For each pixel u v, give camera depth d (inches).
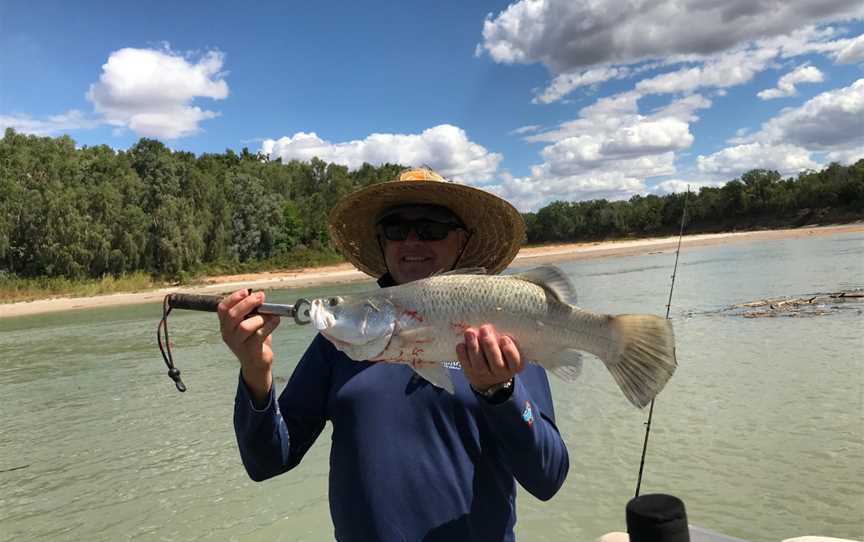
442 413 110.6
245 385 107.5
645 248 2962.6
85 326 1136.2
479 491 109.2
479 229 148.1
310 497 297.3
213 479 323.9
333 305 109.4
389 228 137.2
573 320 110.3
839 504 251.0
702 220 4045.3
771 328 607.5
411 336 108.8
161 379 585.6
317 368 126.0
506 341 97.7
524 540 243.1
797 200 3671.3
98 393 540.1
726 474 285.3
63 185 2126.0
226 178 2748.5
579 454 324.2
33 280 1951.3
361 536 105.9
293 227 2935.5
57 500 305.0
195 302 106.5
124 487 318.0
